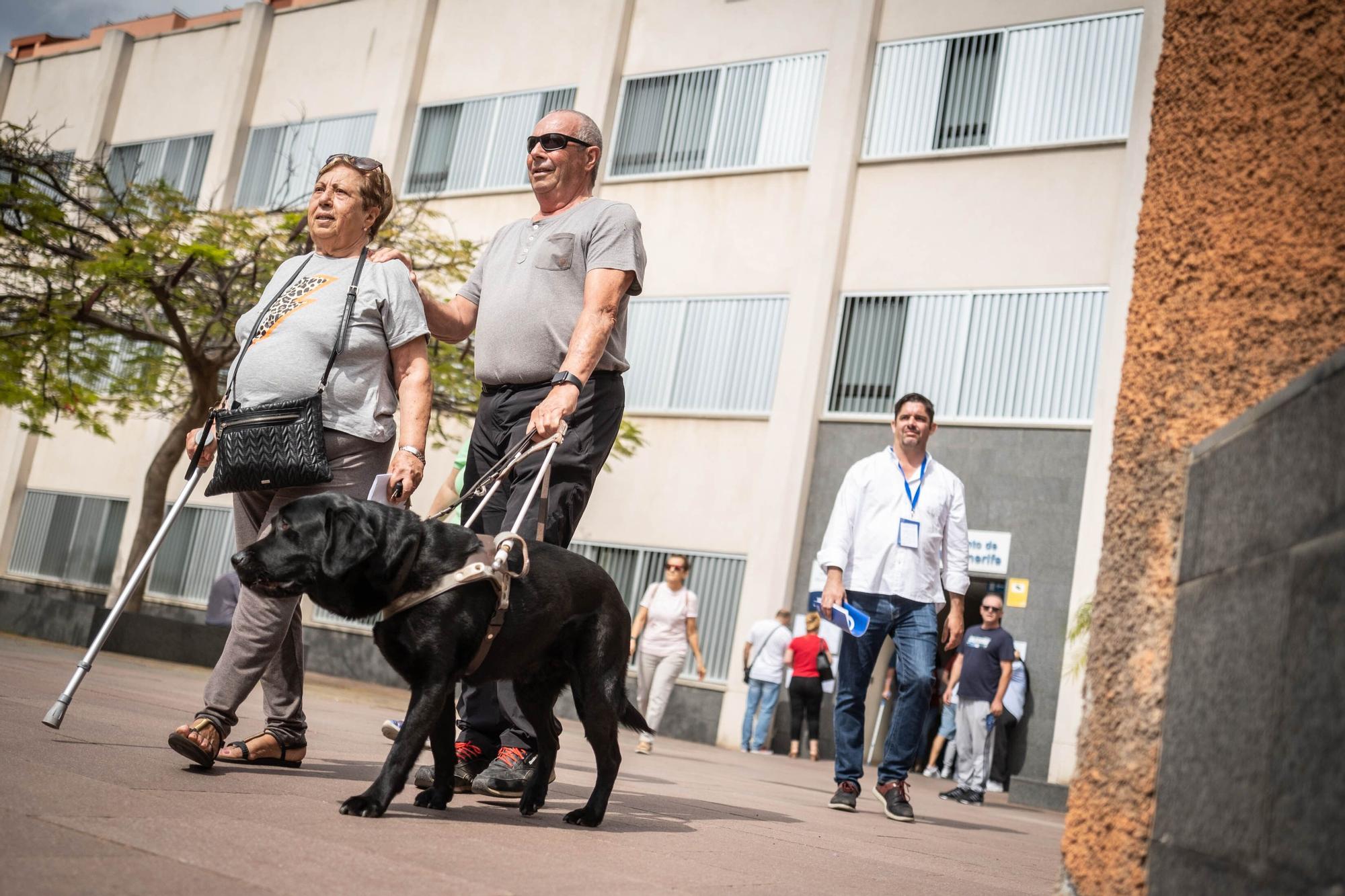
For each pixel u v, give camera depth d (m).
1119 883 2.52
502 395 5.05
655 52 20.95
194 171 25.97
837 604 6.83
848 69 18.81
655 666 13.27
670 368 19.52
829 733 17.11
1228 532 2.31
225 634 15.40
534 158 5.14
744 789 7.59
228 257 15.73
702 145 20.12
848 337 18.23
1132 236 16.31
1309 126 2.62
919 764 17.81
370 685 19.52
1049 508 16.39
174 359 18.06
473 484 5.12
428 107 23.44
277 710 4.52
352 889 2.45
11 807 2.79
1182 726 2.37
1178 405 2.70
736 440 18.78
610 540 19.34
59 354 17.17
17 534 26.31
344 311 4.59
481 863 2.95
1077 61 17.20
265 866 2.56
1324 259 2.54
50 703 5.54
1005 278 17.25
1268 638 2.04
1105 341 16.17
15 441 26.50
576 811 3.99
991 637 11.24
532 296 4.96
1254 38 2.74
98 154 19.47
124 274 15.34
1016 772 15.85
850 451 17.95
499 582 3.68
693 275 19.64
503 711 4.53
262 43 25.66
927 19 18.48
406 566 3.58
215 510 23.64
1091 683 2.78
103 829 2.69
